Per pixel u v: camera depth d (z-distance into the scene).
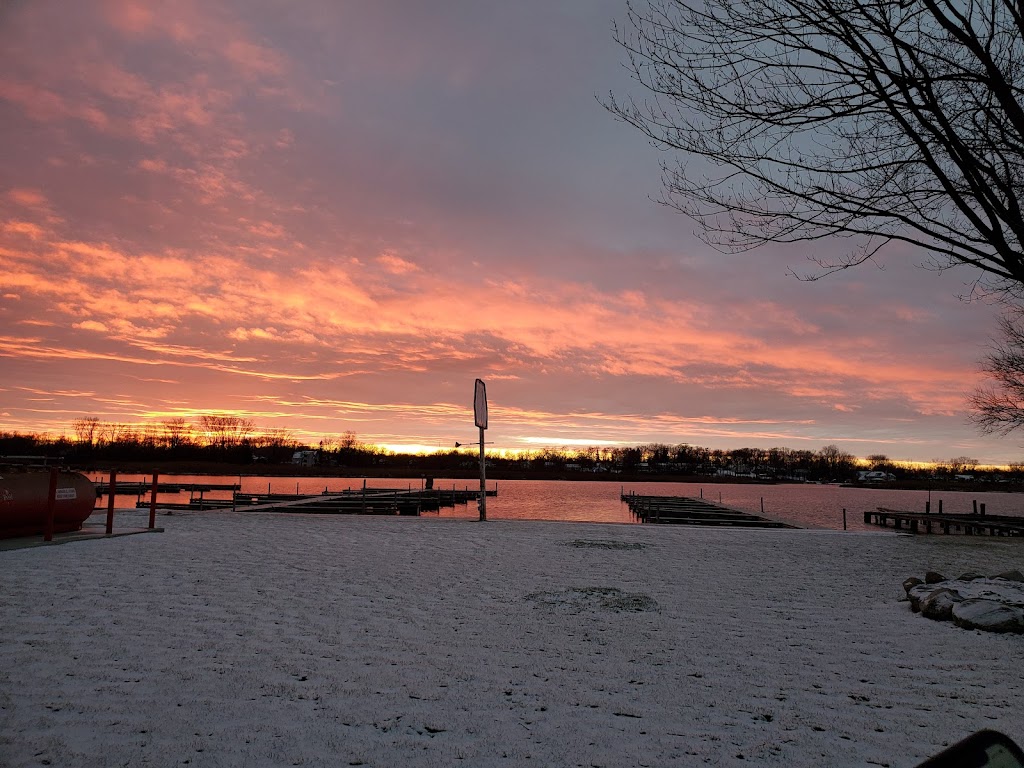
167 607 6.75
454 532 14.95
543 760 3.42
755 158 5.93
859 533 16.97
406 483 91.81
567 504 47.78
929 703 4.35
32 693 4.25
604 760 3.43
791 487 121.88
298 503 30.14
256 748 3.50
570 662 5.16
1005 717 4.10
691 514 30.34
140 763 3.31
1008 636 6.12
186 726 3.78
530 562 10.38
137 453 110.69
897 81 5.10
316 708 4.09
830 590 8.55
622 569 9.88
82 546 11.42
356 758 3.40
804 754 3.53
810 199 5.84
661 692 4.50
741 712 4.15
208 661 4.98
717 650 5.57
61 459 13.00
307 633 5.85
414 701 4.24
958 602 6.88
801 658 5.38
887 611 7.30
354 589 7.91
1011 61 5.52
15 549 10.79
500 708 4.15
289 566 9.59
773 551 12.61
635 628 6.27
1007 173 5.25
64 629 5.82
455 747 3.56
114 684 4.45
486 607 7.05
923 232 5.63
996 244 5.19
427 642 5.65
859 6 5.09
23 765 3.26
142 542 12.13
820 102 5.53
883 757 3.50
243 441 123.94
